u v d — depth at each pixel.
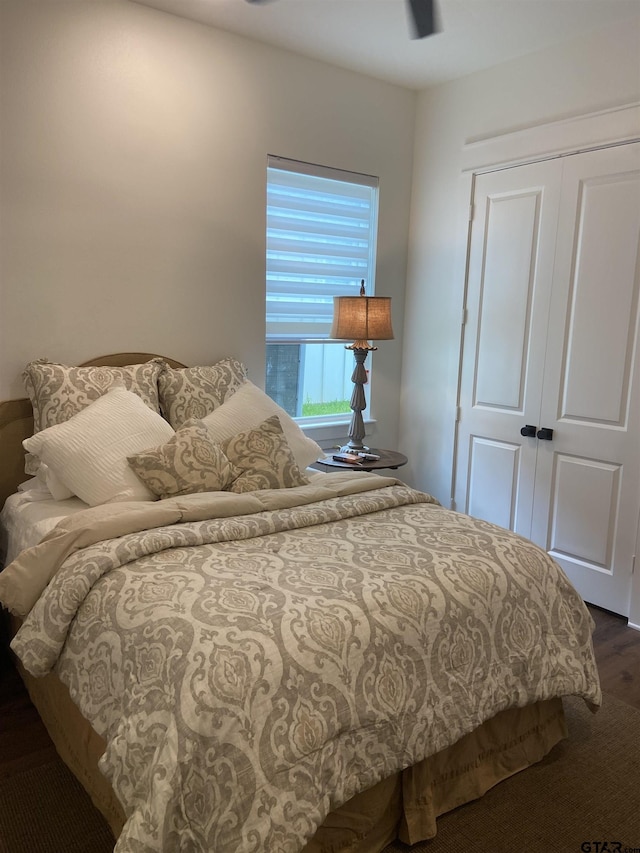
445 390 3.82
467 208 3.57
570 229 3.08
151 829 1.22
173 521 2.02
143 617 1.54
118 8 2.74
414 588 1.73
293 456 2.61
